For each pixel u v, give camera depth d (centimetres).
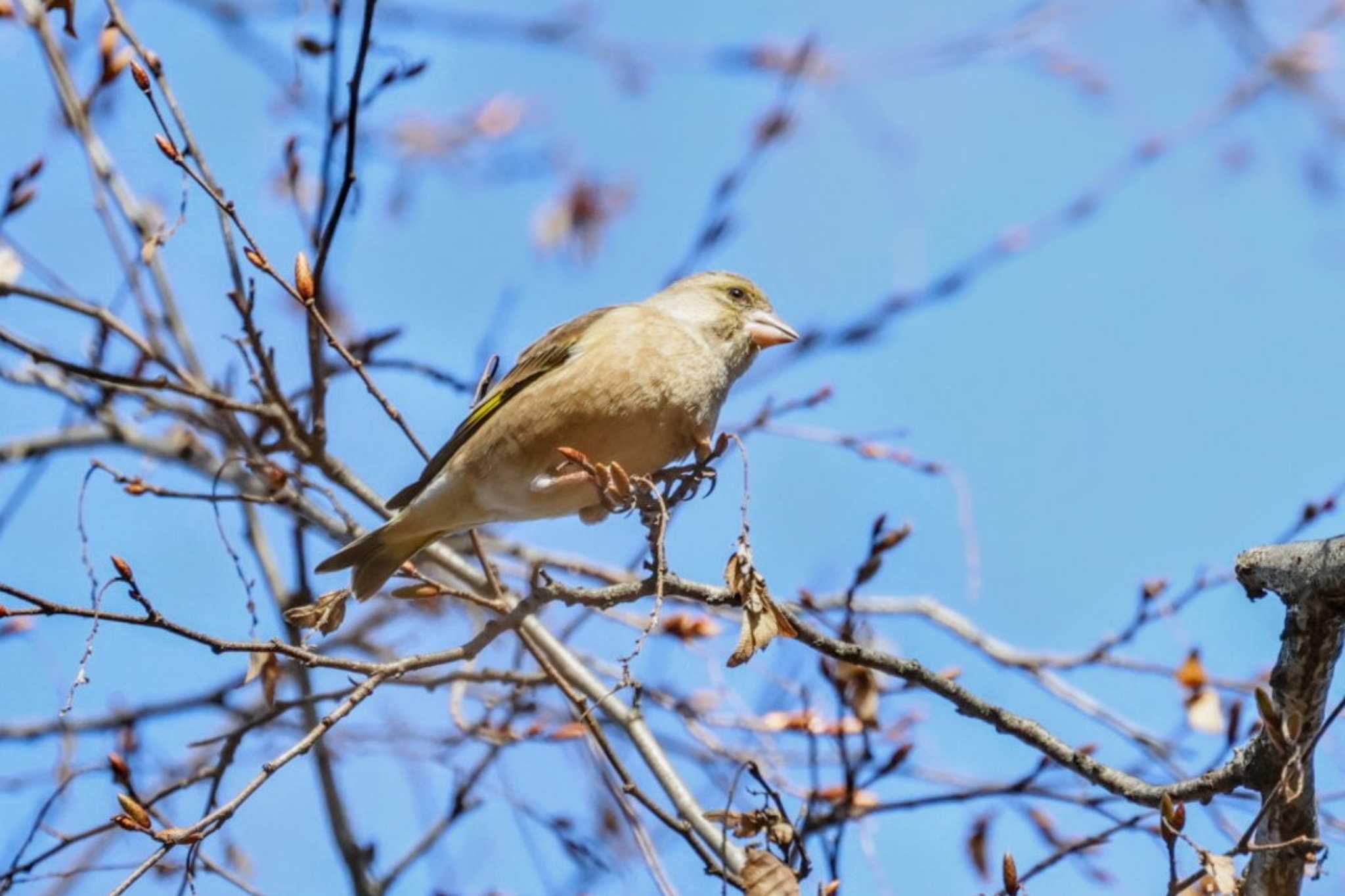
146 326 1223
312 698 1043
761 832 866
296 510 1169
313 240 1127
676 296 1148
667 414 1067
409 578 973
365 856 1195
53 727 1227
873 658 912
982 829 1070
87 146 1215
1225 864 740
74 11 1074
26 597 768
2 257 1122
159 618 794
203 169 1090
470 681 1156
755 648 843
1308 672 785
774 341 1148
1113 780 879
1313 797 782
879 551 1043
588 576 1309
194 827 770
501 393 1095
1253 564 806
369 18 1000
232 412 1193
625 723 1100
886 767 1032
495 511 1067
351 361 931
